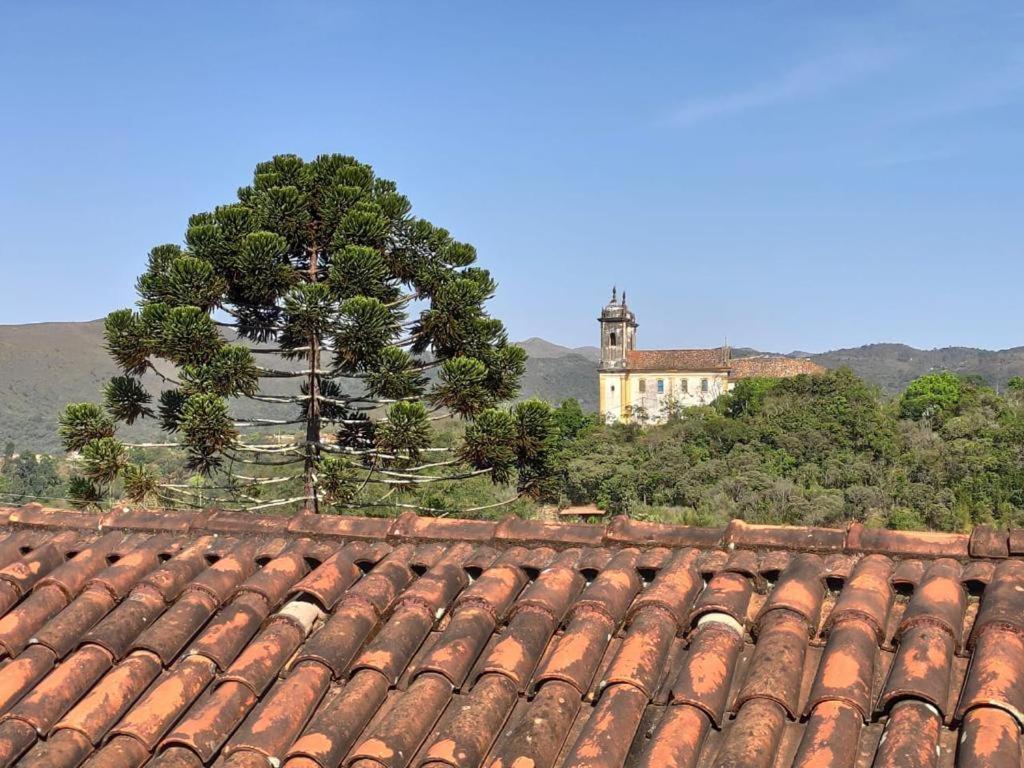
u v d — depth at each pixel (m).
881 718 3.25
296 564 4.58
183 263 15.76
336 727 3.43
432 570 4.39
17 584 4.68
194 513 5.10
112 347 15.03
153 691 3.79
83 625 4.28
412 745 3.35
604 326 111.06
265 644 3.97
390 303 16.66
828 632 3.70
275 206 16.92
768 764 3.06
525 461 16.45
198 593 4.38
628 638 3.74
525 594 4.10
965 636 3.59
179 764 3.41
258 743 3.43
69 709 3.80
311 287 15.09
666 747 3.14
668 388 108.31
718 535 4.38
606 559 4.36
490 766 3.22
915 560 4.05
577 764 3.12
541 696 3.49
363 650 3.94
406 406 14.74
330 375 16.27
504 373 17.00
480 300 16.73
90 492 15.80
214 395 14.70
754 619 3.85
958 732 3.12
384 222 16.70
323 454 16.89
